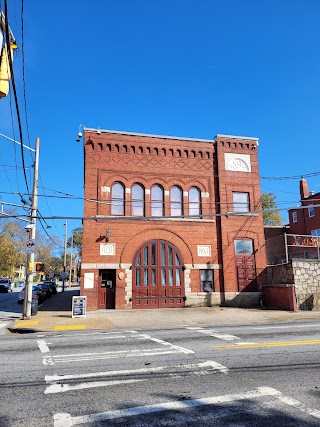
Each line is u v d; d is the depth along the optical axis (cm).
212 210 2342
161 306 2141
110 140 2256
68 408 493
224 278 2250
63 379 636
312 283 2069
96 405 504
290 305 1989
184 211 2292
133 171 2262
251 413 465
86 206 2144
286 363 729
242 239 2336
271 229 4088
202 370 684
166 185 2302
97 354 851
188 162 2372
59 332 1364
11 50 876
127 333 1244
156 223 2231
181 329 1340
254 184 2428
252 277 2297
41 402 518
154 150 2327
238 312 1920
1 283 5203
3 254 6419
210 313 1891
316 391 548
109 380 625
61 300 3188
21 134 1170
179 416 460
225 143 2436
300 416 451
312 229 3953
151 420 449
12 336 1270
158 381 616
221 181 2372
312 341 977
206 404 500
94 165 2205
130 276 2123
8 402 520
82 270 2070
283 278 2148
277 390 555
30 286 1792
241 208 2389
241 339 1036
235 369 688
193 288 2208
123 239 2161
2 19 802
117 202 2214
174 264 2214
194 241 2270
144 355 829
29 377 652
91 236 2122
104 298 2100
